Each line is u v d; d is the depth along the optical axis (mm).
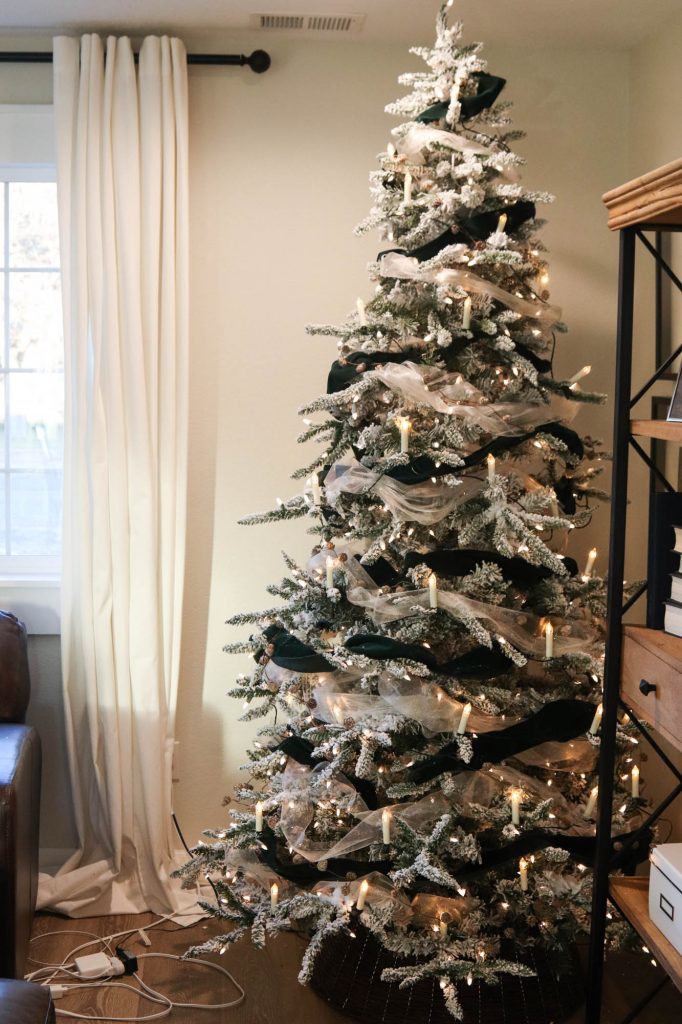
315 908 2137
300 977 2033
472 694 2172
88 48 2646
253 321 2861
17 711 2623
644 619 2768
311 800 2238
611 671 2010
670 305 2604
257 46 2779
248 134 2809
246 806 2969
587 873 2254
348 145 2828
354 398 2170
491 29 2689
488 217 2215
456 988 2170
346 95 2814
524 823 2080
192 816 2967
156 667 2768
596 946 2062
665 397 2605
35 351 2965
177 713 2939
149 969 2512
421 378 2137
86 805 2867
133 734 2814
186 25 2674
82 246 2688
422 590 2143
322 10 2562
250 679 2471
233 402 2881
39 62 2719
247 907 2314
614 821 2193
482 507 2199
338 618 2301
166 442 2762
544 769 2293
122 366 2729
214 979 2475
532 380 2150
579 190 2873
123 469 2732
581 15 2584
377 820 2158
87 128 2660
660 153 2666
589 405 2914
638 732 2234
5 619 2662
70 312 2730
